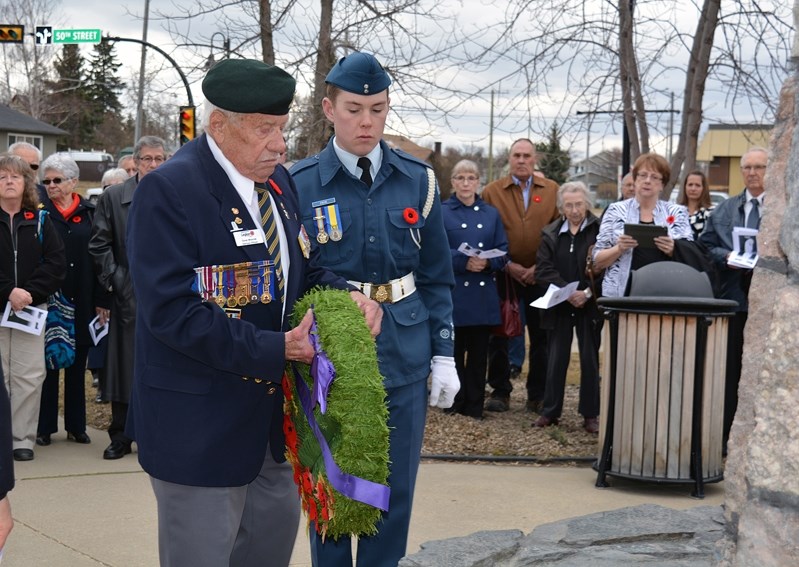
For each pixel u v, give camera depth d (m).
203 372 2.66
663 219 6.32
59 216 6.42
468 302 6.93
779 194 2.36
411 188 3.54
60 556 4.32
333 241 3.43
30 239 5.98
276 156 2.71
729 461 2.46
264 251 2.75
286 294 2.85
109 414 7.59
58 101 52.16
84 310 6.47
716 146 41.88
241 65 2.66
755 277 2.40
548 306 6.32
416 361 3.49
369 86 3.37
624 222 6.34
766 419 2.25
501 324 7.16
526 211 7.39
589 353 6.74
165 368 2.67
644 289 5.31
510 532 3.38
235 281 2.70
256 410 2.71
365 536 3.31
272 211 2.82
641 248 6.21
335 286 3.00
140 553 4.37
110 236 6.13
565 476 5.75
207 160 2.70
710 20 7.81
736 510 2.44
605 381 5.49
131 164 9.48
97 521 4.82
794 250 2.24
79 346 6.54
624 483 5.58
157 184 2.62
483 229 7.07
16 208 5.98
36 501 5.15
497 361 7.61
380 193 3.49
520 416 7.33
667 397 5.24
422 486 5.45
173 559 2.75
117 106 62.19
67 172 6.56
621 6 8.04
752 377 2.40
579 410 6.80
